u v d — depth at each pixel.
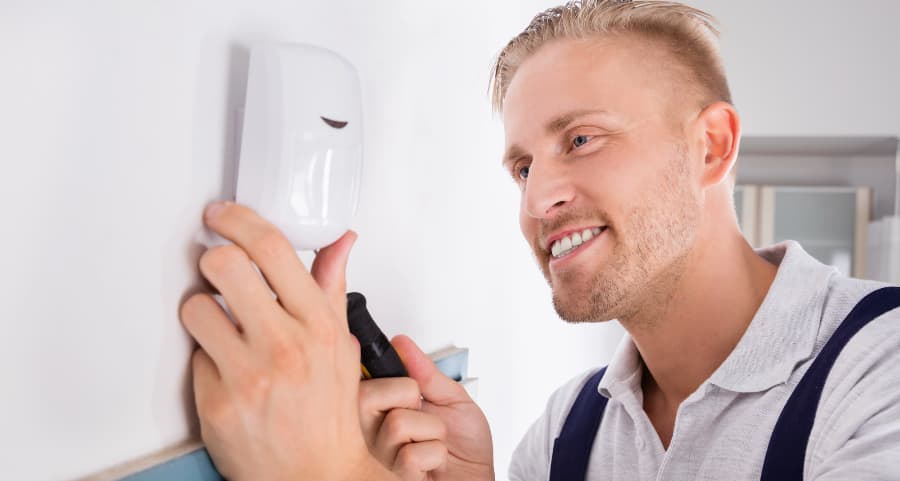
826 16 2.03
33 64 0.28
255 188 0.37
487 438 0.61
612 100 0.62
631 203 0.62
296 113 0.36
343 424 0.40
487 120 0.85
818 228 2.13
